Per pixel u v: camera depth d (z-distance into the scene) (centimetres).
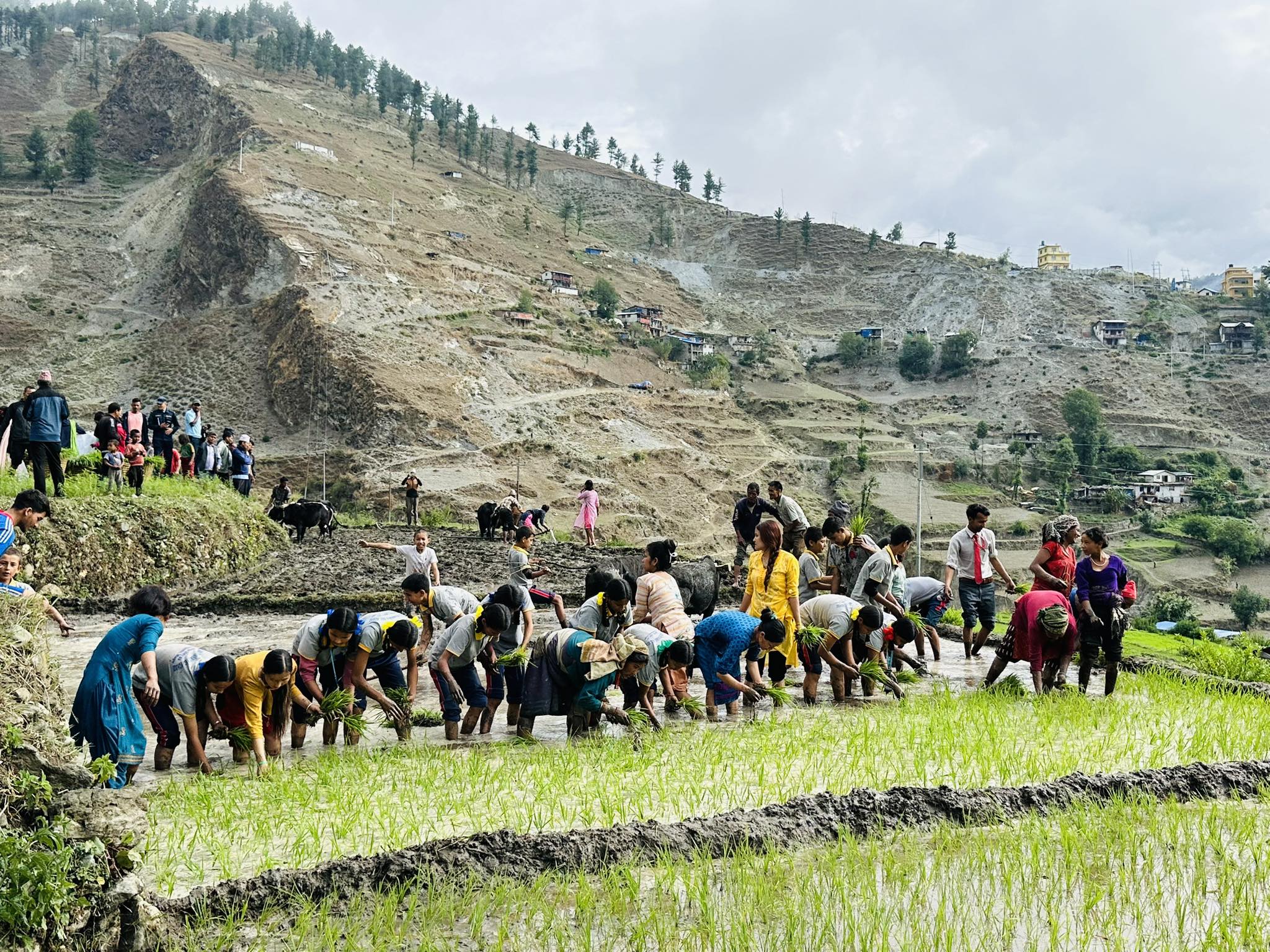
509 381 11606
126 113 19812
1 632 805
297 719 959
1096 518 10969
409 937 542
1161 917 575
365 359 10531
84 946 514
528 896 588
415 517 3703
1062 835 688
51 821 543
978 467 12381
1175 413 14450
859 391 16338
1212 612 8556
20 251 14362
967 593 1499
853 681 1250
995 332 18550
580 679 980
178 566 2041
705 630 1101
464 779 825
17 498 975
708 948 531
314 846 664
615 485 10000
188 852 651
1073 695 1174
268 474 9356
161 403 2728
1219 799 803
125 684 808
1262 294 18400
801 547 1361
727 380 14500
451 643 1002
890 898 595
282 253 12531
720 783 814
